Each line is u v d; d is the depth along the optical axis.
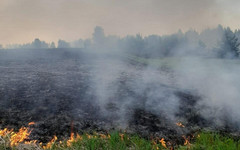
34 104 6.38
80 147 2.78
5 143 2.52
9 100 6.52
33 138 4.34
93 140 2.84
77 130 4.89
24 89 7.80
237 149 2.79
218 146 2.87
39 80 9.34
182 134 4.89
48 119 5.41
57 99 6.97
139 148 2.96
